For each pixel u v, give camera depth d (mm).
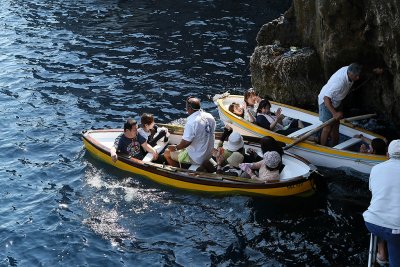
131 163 11180
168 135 11852
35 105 14906
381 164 7855
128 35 19922
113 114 14320
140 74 16672
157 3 23188
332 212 10109
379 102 13055
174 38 19406
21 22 21750
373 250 8078
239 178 10414
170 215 10258
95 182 11273
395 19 10172
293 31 14453
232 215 10172
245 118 12930
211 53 17984
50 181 11453
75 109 14633
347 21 11883
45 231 9961
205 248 9453
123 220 10195
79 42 19516
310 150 11477
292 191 10375
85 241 9680
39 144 12922
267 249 9359
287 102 14195
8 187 11305
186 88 15672
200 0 23156
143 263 9172
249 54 17781
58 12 22766
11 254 9453
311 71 13672
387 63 11281
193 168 10914
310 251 9258
